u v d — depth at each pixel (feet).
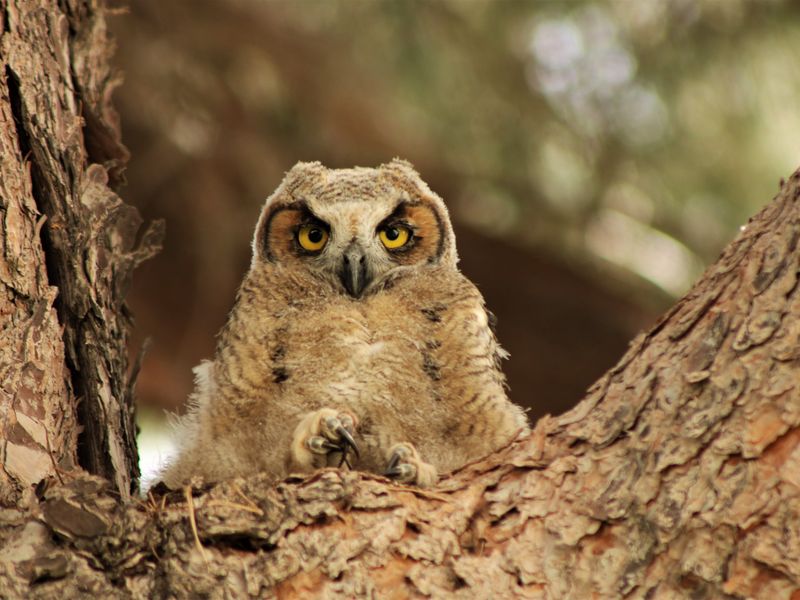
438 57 58.49
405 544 21.17
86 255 25.45
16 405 22.58
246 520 20.99
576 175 61.05
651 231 60.54
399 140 61.16
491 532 21.72
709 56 56.39
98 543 20.65
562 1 56.80
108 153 28.78
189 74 59.16
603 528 21.34
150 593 20.27
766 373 20.84
